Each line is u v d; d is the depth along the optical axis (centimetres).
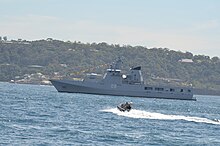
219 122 14588
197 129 12469
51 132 10244
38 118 12850
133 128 11700
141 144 9444
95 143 9206
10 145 8600
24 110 15338
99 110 16612
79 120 12862
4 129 10288
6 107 16225
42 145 8756
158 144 9594
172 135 11019
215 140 10794
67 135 9944
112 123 12488
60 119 12888
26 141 9031
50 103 19962
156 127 12231
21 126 10950
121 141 9612
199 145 9888
